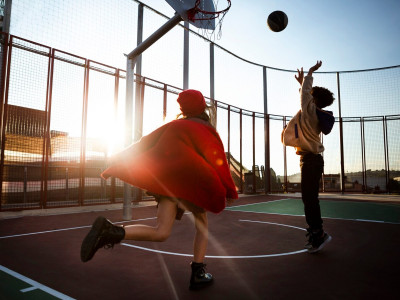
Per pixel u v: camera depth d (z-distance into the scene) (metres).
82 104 8.34
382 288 2.20
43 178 7.46
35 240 3.83
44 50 7.56
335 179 16.03
